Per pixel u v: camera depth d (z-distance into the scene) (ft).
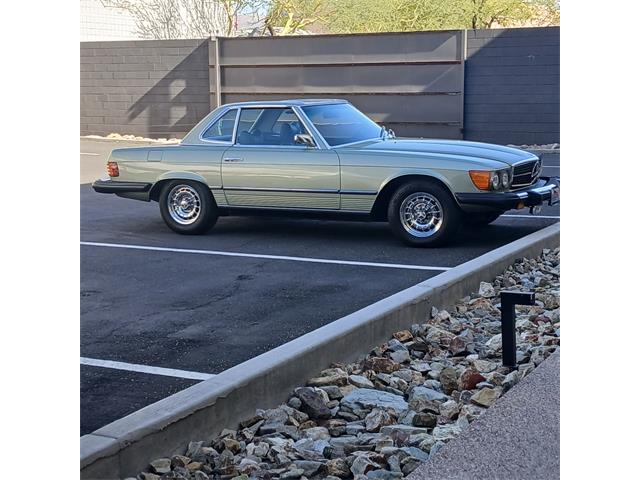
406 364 18.67
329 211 30.89
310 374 16.83
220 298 23.38
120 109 78.89
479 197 28.99
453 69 66.44
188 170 32.53
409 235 30.14
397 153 29.89
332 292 23.95
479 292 24.00
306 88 71.82
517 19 99.09
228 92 74.79
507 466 12.05
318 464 13.30
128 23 95.40
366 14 93.91
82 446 12.12
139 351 18.69
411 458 13.24
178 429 13.47
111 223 36.06
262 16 97.81
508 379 16.56
